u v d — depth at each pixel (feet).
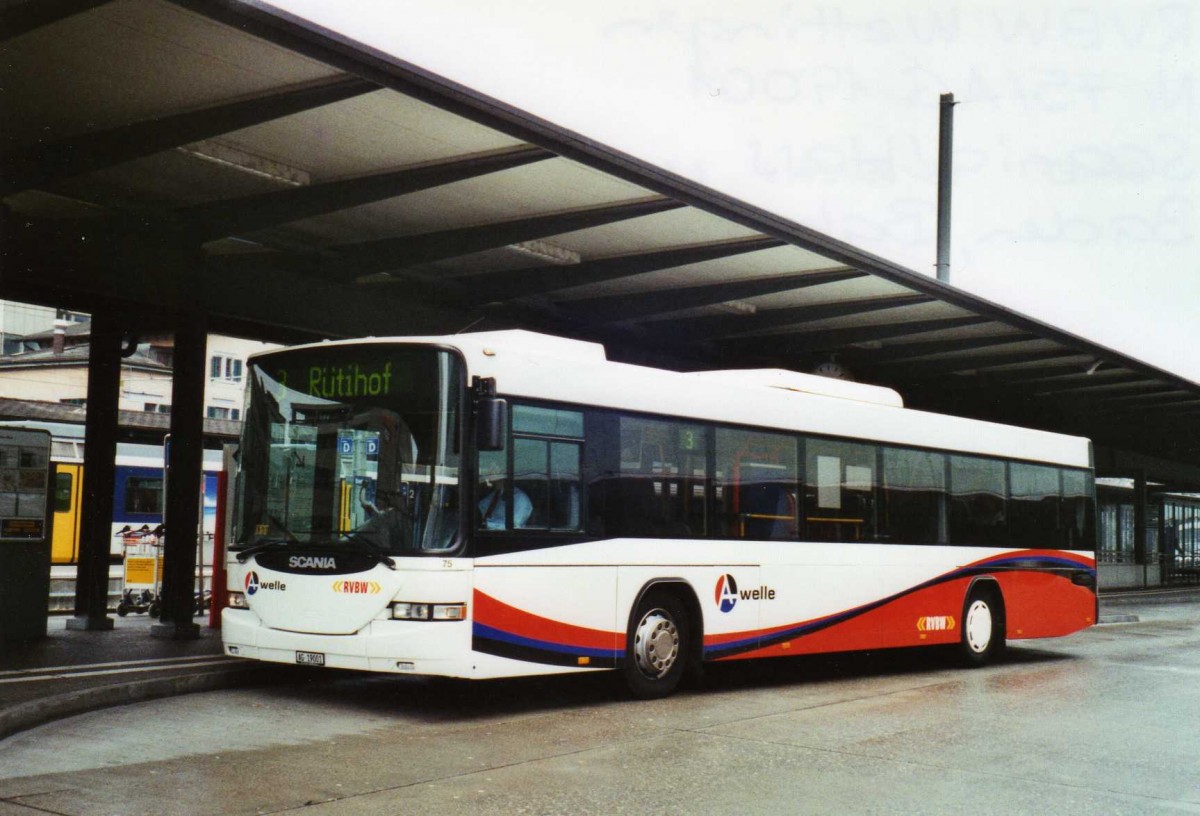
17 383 154.92
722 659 38.68
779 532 41.06
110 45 30.40
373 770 24.63
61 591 79.20
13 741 26.71
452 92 33.58
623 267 53.11
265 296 46.98
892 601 45.27
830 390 44.98
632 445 36.35
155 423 99.86
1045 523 53.83
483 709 33.68
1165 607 101.76
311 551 32.27
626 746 28.14
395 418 32.07
